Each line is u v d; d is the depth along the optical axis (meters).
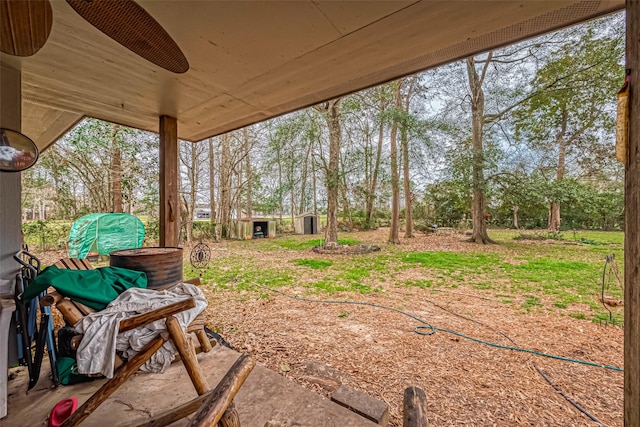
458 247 9.72
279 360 2.33
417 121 9.19
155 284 2.27
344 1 1.33
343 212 16.73
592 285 4.79
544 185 9.80
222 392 0.97
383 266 6.62
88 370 1.28
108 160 8.20
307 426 1.38
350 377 2.11
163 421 1.32
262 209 15.80
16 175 1.74
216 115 2.93
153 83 2.20
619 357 2.45
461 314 3.51
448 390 1.97
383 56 1.84
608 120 9.02
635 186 0.83
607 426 1.63
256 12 1.40
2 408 1.43
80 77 2.07
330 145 9.37
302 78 2.14
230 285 4.94
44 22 1.41
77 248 6.48
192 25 1.49
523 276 5.47
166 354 1.66
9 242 1.68
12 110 1.77
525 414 1.73
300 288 4.75
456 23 1.52
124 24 1.46
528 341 2.75
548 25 1.55
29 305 1.69
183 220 11.18
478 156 9.94
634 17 0.83
